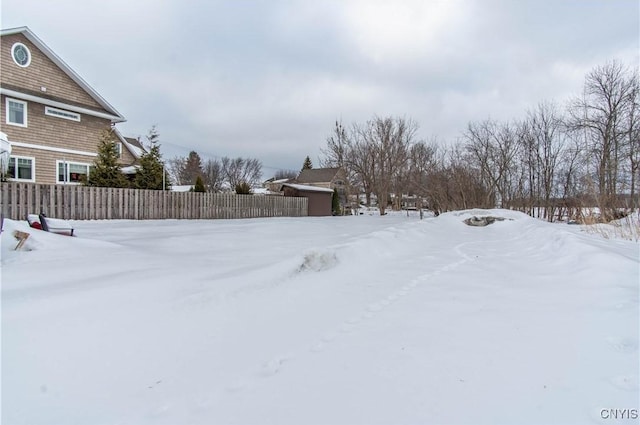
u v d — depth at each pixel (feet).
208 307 10.05
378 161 103.91
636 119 50.60
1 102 44.83
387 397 6.08
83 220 38.42
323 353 7.78
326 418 5.54
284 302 11.11
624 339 7.99
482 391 6.18
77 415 5.76
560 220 56.34
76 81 53.52
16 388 6.32
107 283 10.59
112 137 56.85
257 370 7.11
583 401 5.81
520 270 15.79
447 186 64.69
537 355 7.44
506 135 64.54
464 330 8.86
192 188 86.48
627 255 15.90
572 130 57.47
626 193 44.80
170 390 6.45
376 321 9.62
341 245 17.65
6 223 16.60
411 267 16.61
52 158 50.67
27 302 8.80
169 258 15.78
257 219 53.98
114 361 7.33
